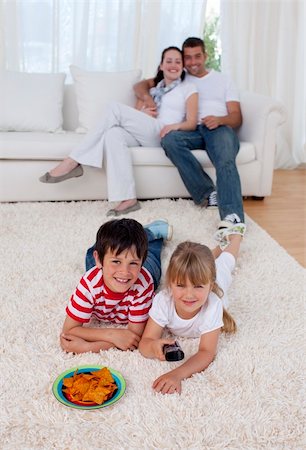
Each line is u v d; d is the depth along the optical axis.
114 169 3.01
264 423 1.41
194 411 1.44
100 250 1.62
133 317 1.73
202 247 1.65
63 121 3.77
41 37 3.90
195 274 1.55
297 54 4.38
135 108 3.59
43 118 3.52
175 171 3.28
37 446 1.32
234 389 1.54
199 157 3.21
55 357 1.65
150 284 1.75
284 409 1.47
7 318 1.86
